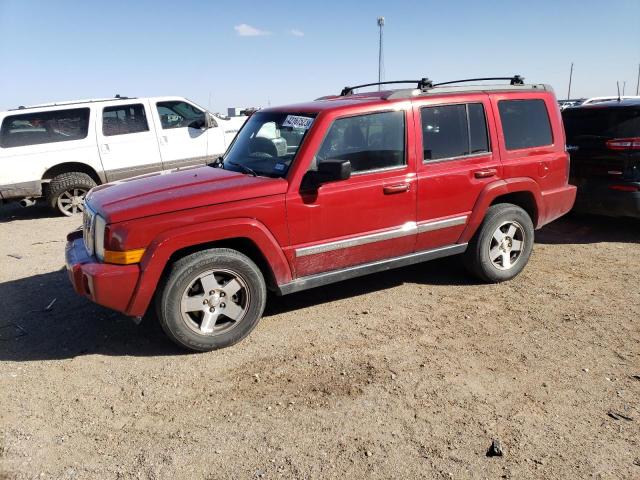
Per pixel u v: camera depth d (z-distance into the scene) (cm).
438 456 294
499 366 388
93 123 998
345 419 328
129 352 420
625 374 374
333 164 402
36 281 593
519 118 543
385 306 498
